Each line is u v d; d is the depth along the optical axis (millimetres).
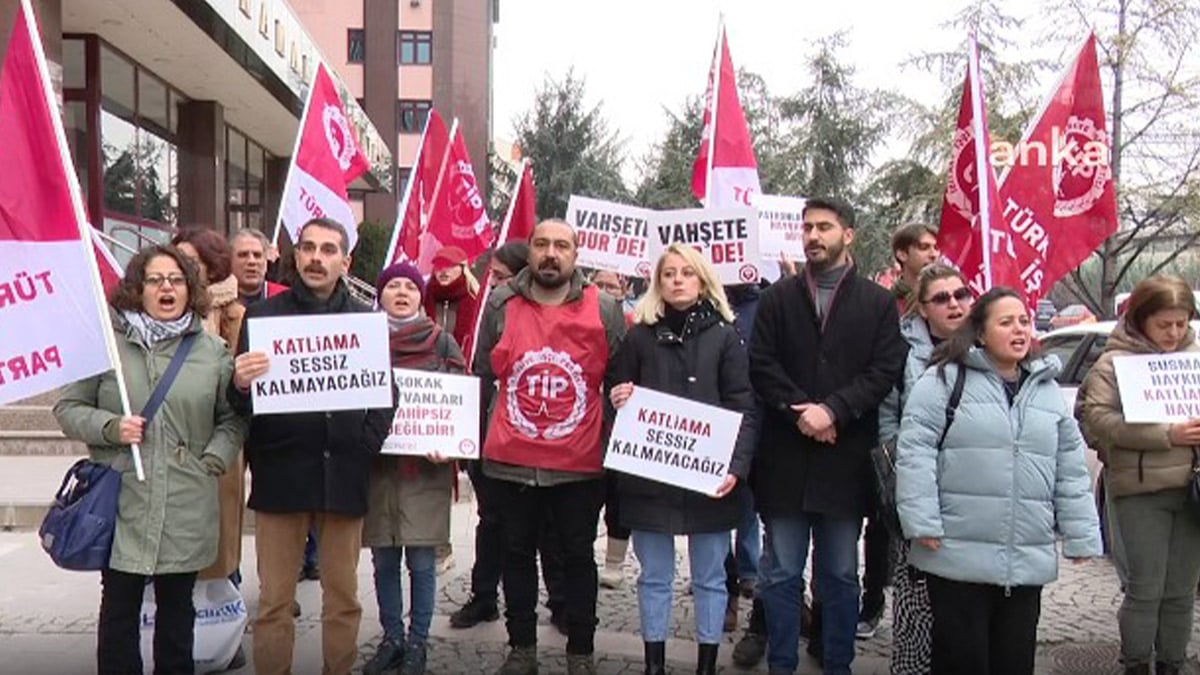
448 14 46688
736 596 5441
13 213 3643
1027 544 3619
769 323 4383
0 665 4781
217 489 3898
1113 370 4348
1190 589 4352
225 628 4539
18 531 7867
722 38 6012
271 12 16578
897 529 3996
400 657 4582
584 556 4496
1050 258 5664
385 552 4586
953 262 5480
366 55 46000
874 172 17625
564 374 4406
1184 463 4176
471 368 5168
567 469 4379
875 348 4234
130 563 3680
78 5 13078
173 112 18125
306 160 5938
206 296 4000
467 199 6648
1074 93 5656
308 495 4016
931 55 13969
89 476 3721
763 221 6336
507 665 4492
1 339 3609
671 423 4227
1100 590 6270
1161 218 12688
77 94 14383
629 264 6055
